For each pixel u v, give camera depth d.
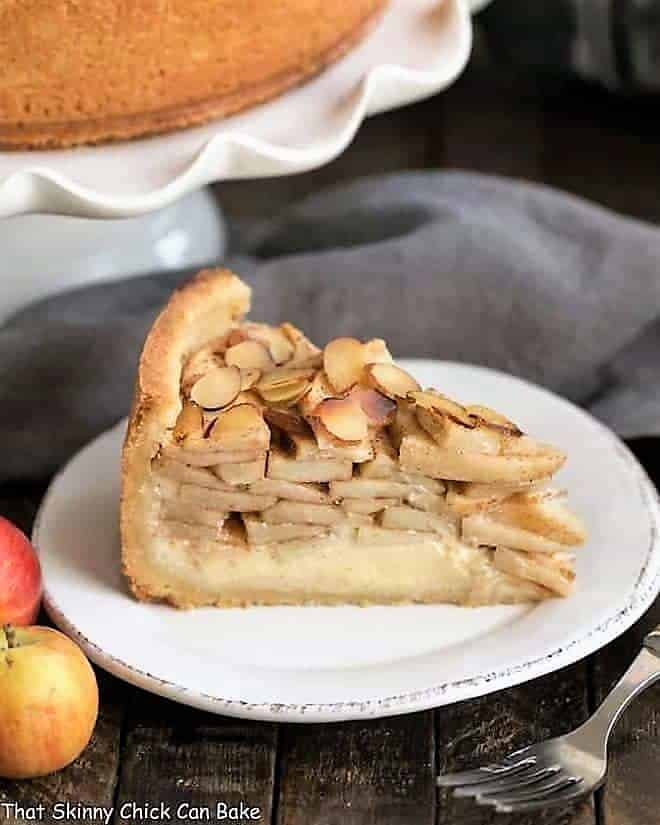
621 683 0.61
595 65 1.05
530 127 1.11
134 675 0.62
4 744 0.59
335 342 0.68
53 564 0.67
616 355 0.80
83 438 0.76
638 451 0.76
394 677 0.62
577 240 0.82
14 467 0.75
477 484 0.64
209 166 0.63
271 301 0.79
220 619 0.65
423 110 1.13
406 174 0.88
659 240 0.81
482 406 0.67
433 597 0.66
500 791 0.58
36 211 0.63
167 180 0.64
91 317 0.78
